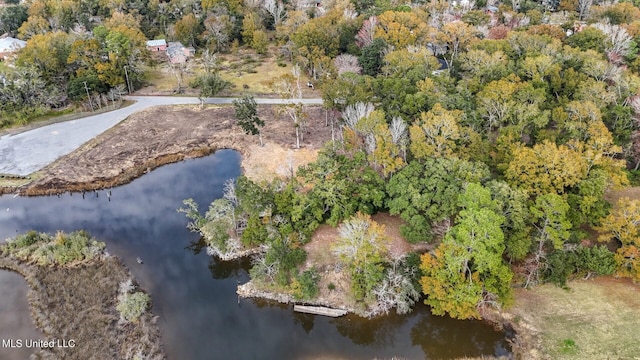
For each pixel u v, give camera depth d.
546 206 51.62
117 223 69.75
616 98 79.38
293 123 98.25
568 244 54.19
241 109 85.56
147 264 61.56
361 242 51.62
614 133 73.94
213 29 142.00
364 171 65.50
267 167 82.31
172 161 86.56
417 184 60.38
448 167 59.94
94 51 107.19
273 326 52.38
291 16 140.00
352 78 87.38
